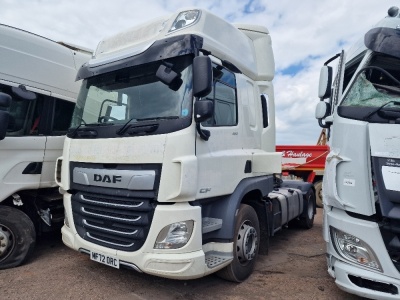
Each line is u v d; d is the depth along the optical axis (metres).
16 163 4.39
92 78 4.11
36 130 4.70
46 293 3.53
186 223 3.13
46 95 4.84
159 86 3.48
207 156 3.43
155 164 3.15
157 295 3.58
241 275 4.01
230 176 3.83
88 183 3.59
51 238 5.58
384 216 2.89
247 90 4.56
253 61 4.84
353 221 3.11
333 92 4.08
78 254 4.81
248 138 4.41
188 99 3.24
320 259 5.09
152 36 3.80
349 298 3.64
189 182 3.09
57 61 5.09
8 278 3.90
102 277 4.00
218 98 3.78
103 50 4.32
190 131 3.17
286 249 5.66
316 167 10.71
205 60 3.09
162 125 3.21
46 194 4.88
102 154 3.50
